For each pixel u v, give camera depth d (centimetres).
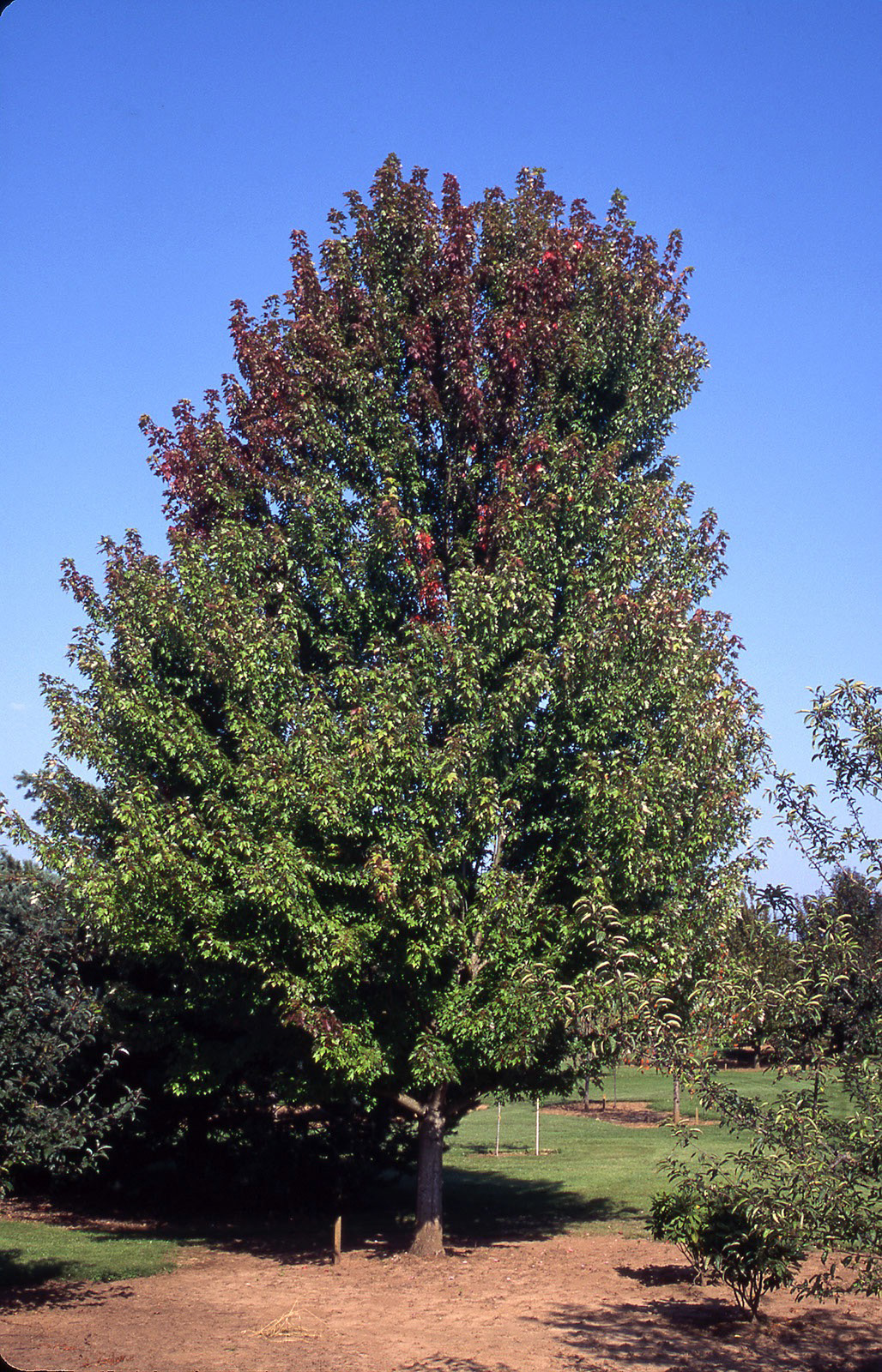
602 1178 2134
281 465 1519
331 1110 1853
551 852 1341
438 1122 1462
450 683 1300
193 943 1320
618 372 1516
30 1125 1034
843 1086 647
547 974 765
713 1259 1110
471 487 1462
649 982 698
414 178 1559
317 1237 1638
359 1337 1037
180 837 1266
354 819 1227
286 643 1324
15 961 1045
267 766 1231
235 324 1609
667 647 1301
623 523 1374
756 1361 952
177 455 1571
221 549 1403
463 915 1301
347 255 1552
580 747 1329
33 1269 1316
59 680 1463
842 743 673
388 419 1455
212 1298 1204
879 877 654
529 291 1456
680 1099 3606
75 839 1420
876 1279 615
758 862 1293
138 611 1401
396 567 1399
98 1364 924
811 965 653
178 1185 1884
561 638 1319
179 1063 1495
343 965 1233
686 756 1261
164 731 1311
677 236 1592
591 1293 1223
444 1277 1309
